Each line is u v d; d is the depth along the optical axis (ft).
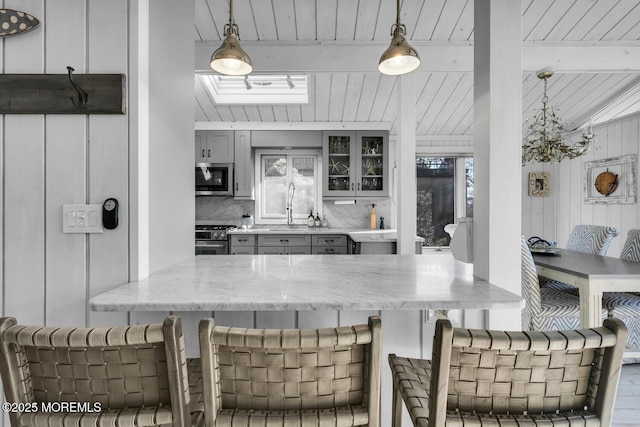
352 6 8.16
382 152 14.34
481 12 4.50
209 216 15.62
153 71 4.55
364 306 3.33
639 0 7.95
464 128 14.80
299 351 2.43
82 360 2.44
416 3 8.05
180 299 3.37
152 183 4.56
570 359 2.42
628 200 12.23
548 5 8.07
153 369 2.45
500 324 4.42
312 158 15.47
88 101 4.05
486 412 2.46
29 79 4.04
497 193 4.28
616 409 6.13
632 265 7.66
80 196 4.10
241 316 4.34
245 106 13.02
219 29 8.80
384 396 4.46
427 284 4.04
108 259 4.12
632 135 12.13
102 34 4.09
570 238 11.30
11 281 4.11
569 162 14.75
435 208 15.80
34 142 4.08
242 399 2.49
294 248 13.56
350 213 15.53
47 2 4.09
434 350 2.43
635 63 9.28
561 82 11.48
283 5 8.13
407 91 9.05
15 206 4.09
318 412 2.47
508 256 4.25
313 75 11.23
